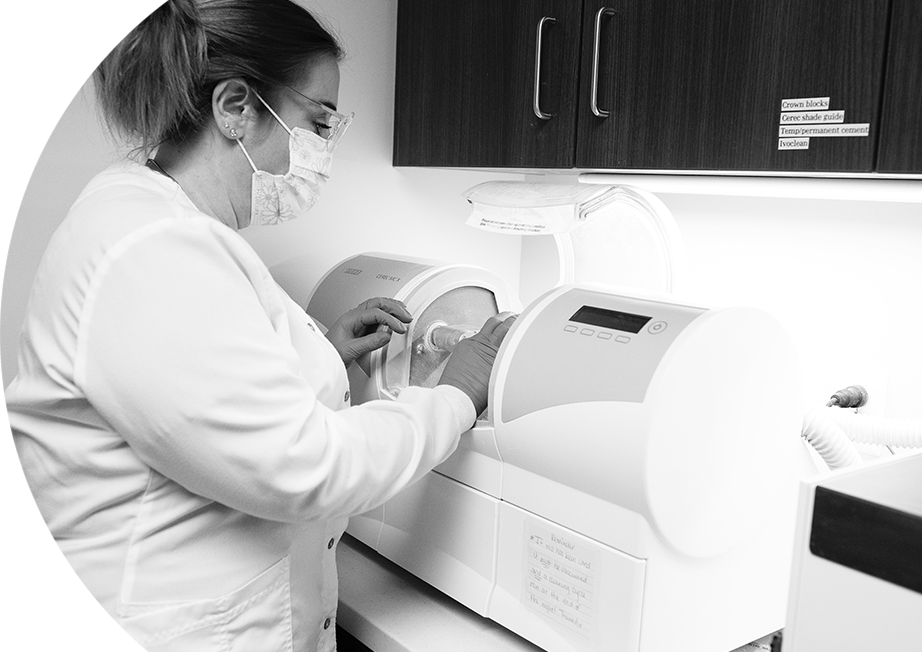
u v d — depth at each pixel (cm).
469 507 101
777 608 100
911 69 86
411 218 165
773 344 91
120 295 71
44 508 84
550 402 89
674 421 81
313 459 77
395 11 155
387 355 118
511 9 126
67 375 74
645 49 110
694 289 154
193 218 76
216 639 84
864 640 61
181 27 80
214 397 72
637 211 118
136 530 80
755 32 99
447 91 141
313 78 90
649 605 84
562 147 122
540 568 93
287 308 92
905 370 127
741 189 121
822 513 63
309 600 96
